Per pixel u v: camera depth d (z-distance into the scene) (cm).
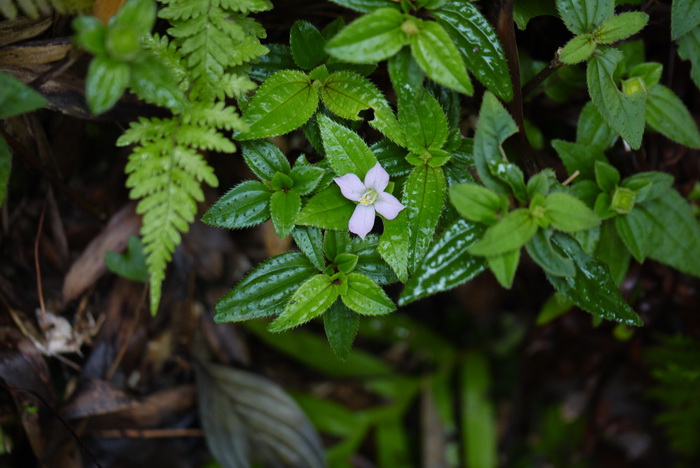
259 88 43
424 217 43
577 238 45
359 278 43
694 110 48
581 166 46
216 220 43
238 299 43
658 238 46
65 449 50
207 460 54
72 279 50
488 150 43
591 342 54
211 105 42
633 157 47
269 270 44
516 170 43
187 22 43
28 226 50
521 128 45
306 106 43
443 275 43
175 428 53
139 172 42
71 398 49
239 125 42
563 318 53
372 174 43
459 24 43
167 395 52
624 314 43
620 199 45
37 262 49
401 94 43
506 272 42
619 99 44
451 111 45
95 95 41
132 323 51
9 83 41
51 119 48
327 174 44
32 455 50
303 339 55
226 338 54
